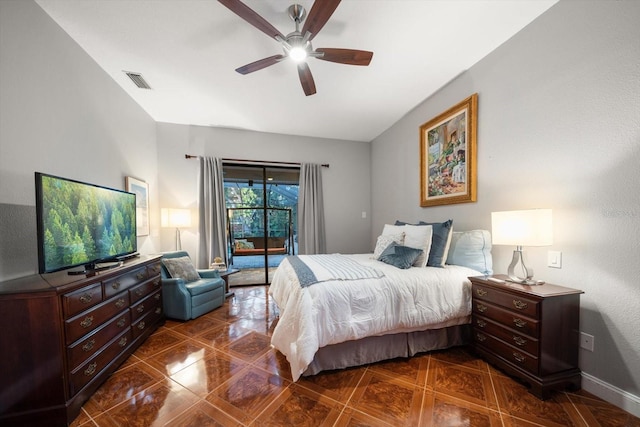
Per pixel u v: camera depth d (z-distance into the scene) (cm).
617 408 139
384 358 189
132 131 296
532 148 187
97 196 192
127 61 228
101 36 197
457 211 264
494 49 214
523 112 192
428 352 202
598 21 147
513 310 164
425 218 315
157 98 298
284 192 442
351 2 164
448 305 195
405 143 353
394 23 183
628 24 135
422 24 184
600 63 147
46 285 136
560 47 167
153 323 239
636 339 135
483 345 188
